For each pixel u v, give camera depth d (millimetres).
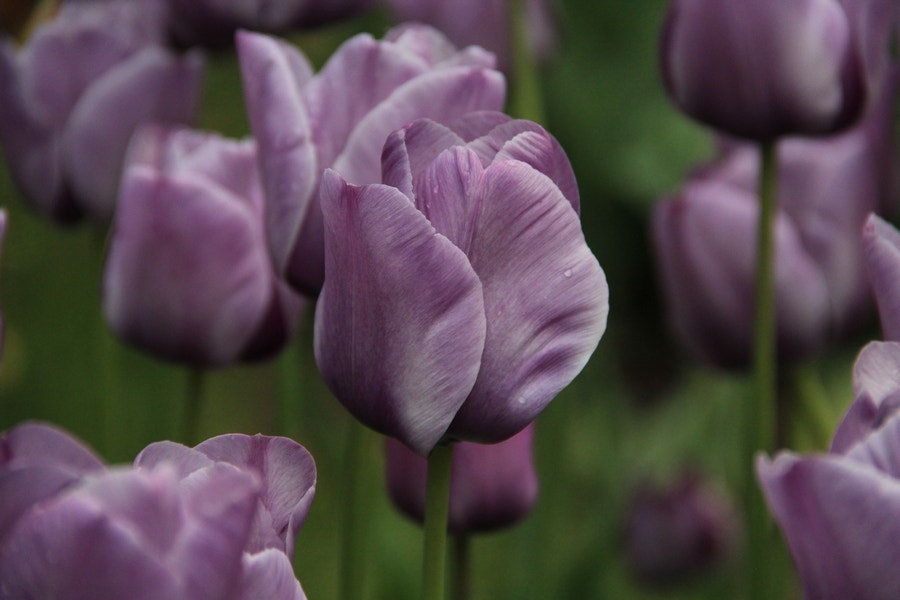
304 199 927
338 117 933
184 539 788
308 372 1278
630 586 1295
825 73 1007
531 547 1163
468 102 918
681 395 1516
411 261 846
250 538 809
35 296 1398
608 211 1830
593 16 1824
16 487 813
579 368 855
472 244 852
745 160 1167
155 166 1030
